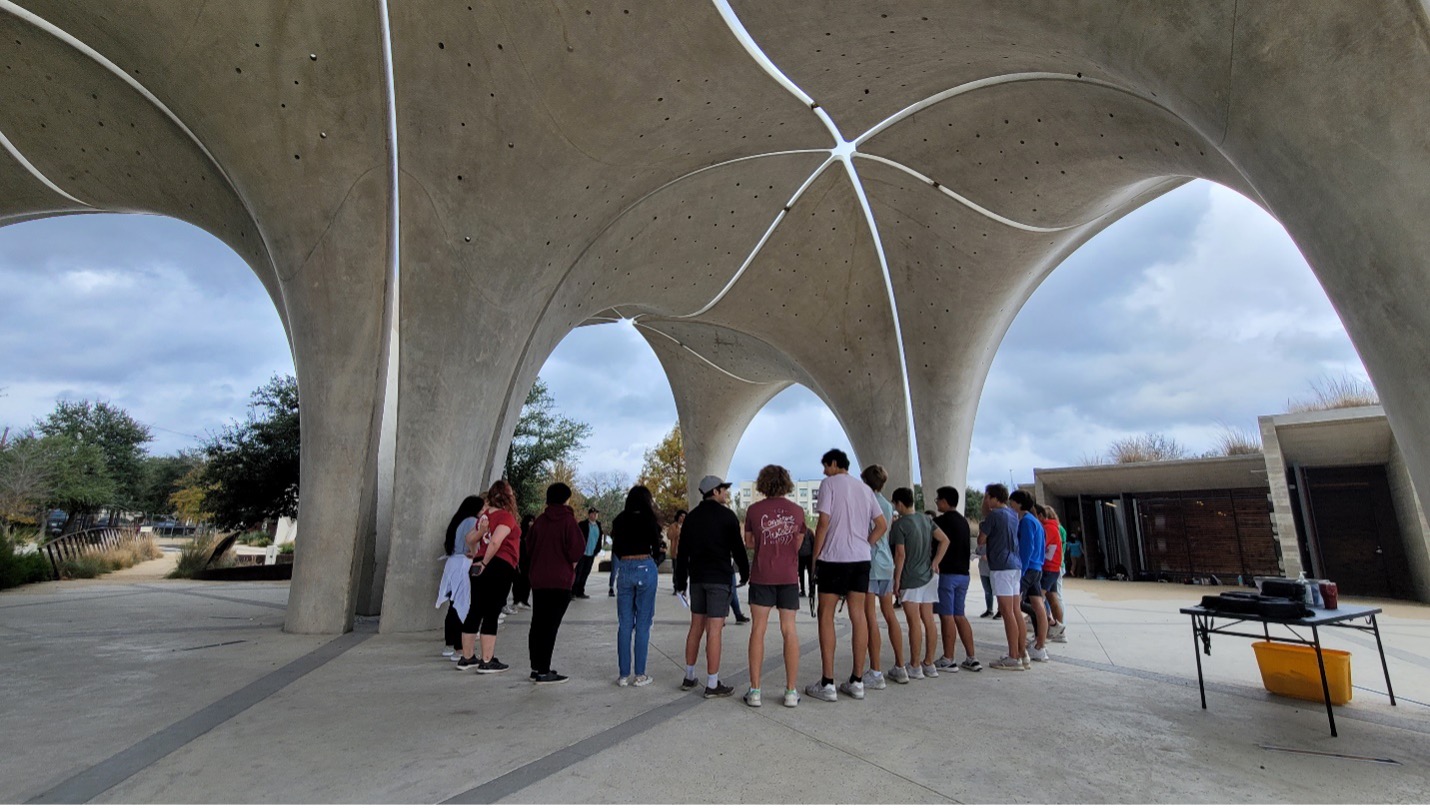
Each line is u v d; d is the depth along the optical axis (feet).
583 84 24.79
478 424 28.35
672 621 29.27
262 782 9.57
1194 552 53.06
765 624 14.60
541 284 29.99
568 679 16.85
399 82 23.67
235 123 23.95
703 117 27.78
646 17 22.90
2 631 24.13
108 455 119.34
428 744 11.41
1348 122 11.76
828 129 31.58
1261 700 15.17
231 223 30.32
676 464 102.27
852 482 15.88
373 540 33.45
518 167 26.50
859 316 45.96
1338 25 11.78
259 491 57.77
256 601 35.40
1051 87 24.59
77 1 21.72
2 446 93.09
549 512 16.99
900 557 17.49
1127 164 26.81
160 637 23.06
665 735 11.98
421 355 26.66
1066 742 11.86
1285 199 13.20
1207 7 13.64
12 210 33.40
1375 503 44.98
